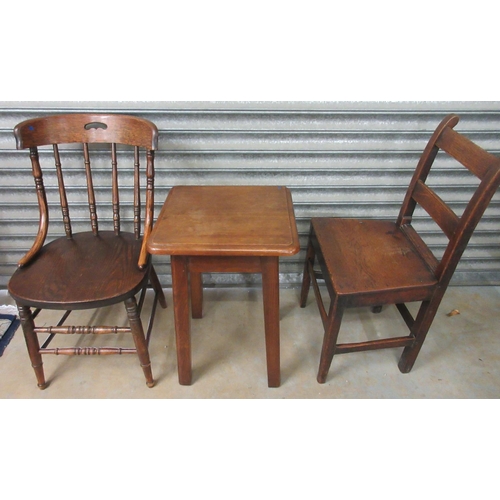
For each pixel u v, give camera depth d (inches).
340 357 65.1
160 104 59.0
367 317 73.5
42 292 48.7
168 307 74.7
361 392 59.4
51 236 72.2
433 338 69.2
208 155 64.6
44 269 52.8
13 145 62.0
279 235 45.6
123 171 65.9
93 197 58.9
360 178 68.1
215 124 61.4
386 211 72.3
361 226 61.8
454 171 68.2
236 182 68.0
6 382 59.9
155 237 45.1
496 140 65.0
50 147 62.5
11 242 72.5
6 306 73.1
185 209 51.5
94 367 62.6
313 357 65.1
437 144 53.6
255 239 44.7
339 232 60.1
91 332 53.6
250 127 61.9
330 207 71.5
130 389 59.3
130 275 51.9
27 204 68.3
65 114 54.0
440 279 50.0
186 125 61.4
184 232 46.1
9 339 66.9
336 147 64.4
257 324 71.7
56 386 59.4
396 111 61.1
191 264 47.5
